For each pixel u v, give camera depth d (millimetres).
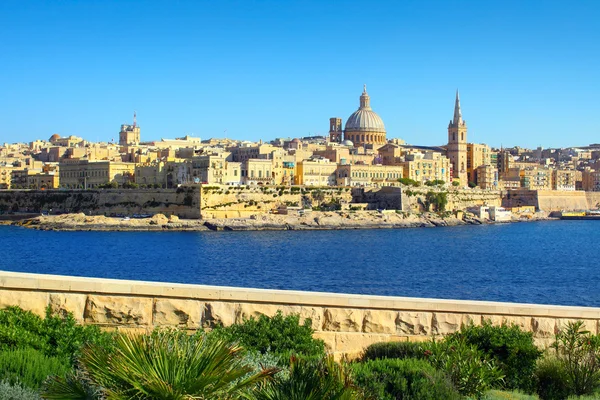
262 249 181625
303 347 28328
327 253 172625
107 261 154500
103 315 28953
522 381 29016
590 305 98000
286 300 30750
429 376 24719
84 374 19031
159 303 29469
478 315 33094
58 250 177875
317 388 19328
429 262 155000
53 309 28516
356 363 26656
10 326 24766
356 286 116812
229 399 18250
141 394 17531
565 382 28875
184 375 18125
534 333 33750
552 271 140625
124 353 18281
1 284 28078
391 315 31969
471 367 26516
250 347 27219
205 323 29828
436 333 32406
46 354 23938
